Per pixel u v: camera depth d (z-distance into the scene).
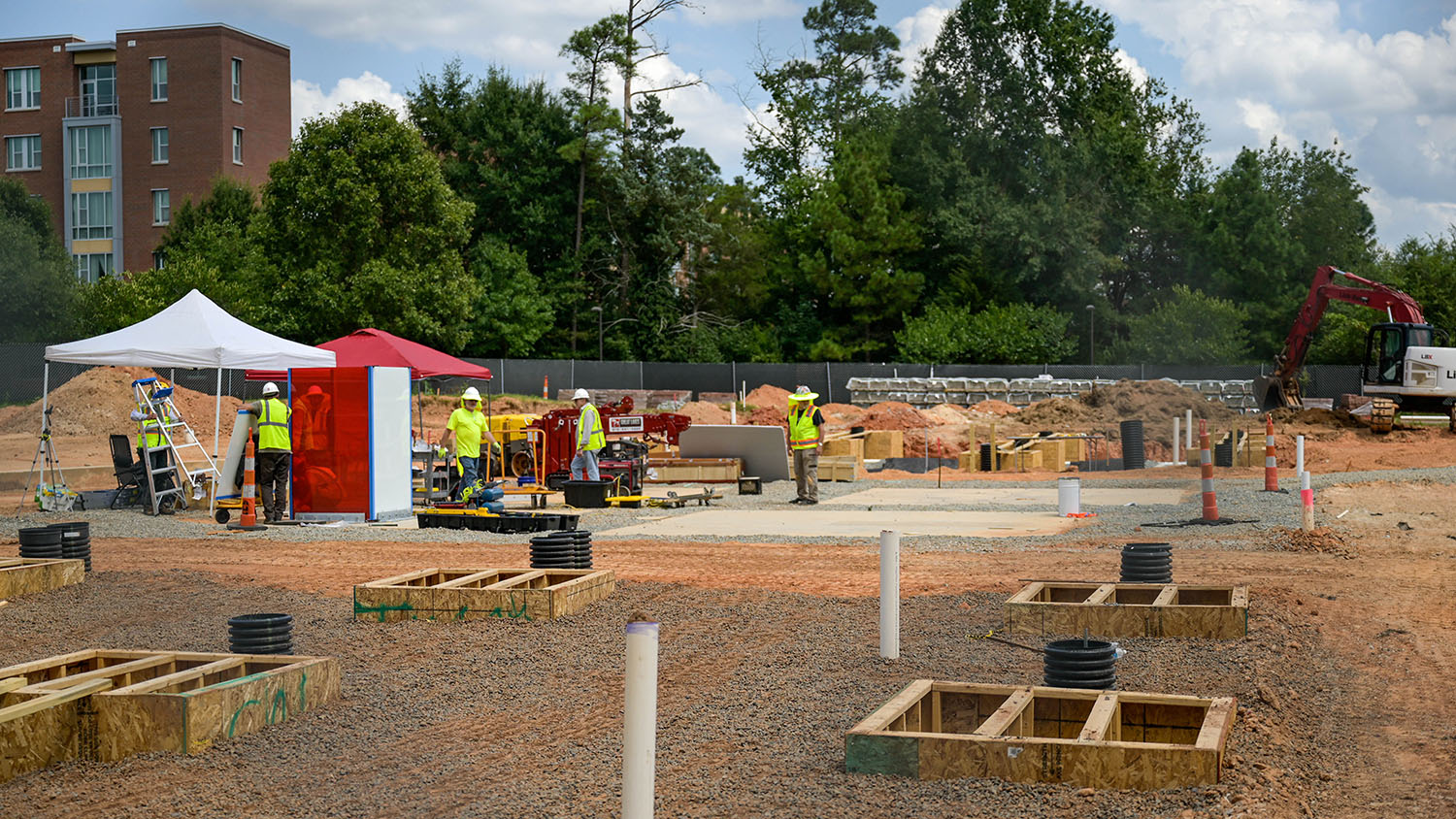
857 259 63.09
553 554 11.80
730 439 24.25
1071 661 6.97
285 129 66.19
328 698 7.45
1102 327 64.94
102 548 15.39
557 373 50.91
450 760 6.33
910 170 66.00
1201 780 5.47
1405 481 22.14
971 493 22.81
